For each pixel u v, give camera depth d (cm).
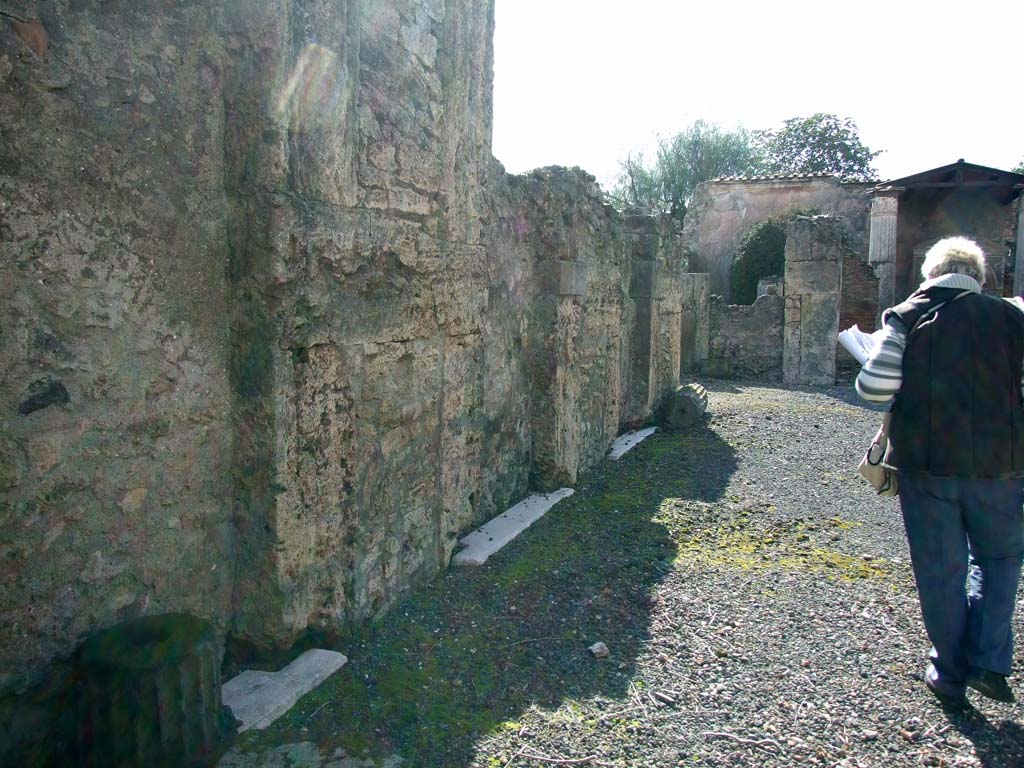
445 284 386
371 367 328
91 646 222
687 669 328
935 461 289
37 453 216
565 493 598
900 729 285
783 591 420
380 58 320
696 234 2303
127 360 241
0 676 210
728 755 266
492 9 413
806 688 314
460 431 416
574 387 627
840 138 3741
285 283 268
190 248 259
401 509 362
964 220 1969
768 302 1494
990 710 300
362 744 255
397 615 354
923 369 293
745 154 3309
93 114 226
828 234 1429
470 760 253
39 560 219
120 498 242
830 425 980
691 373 1571
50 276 217
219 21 263
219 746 237
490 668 318
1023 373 286
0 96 202
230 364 278
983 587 293
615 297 757
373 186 319
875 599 411
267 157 262
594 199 670
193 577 271
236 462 281
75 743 218
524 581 415
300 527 288
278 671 288
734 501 610
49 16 213
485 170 423
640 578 432
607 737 273
